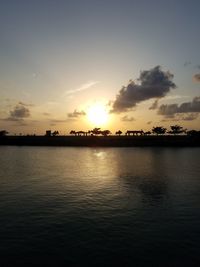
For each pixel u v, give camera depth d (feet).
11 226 72.33
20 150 472.44
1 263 52.29
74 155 355.77
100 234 66.85
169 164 239.09
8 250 57.82
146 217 80.94
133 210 88.79
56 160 281.13
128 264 51.98
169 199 105.40
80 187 130.41
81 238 64.23
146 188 128.26
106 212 86.28
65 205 94.94
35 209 89.10
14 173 180.34
